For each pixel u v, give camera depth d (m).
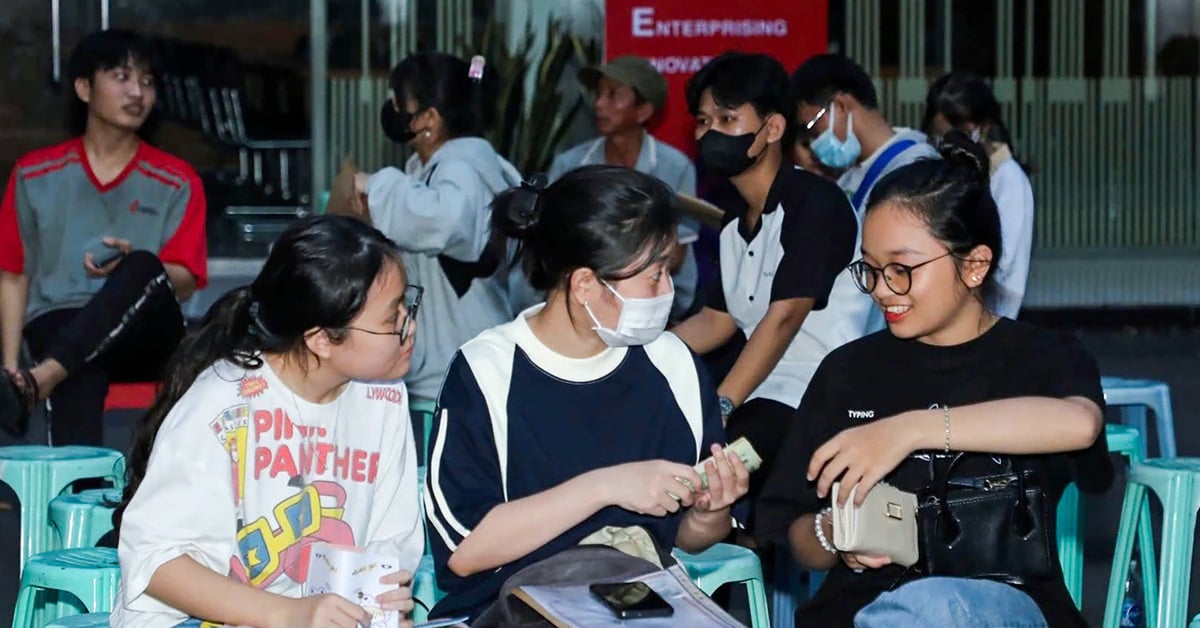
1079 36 11.34
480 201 4.75
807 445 2.97
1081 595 4.75
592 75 6.62
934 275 2.80
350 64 10.26
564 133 9.06
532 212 2.75
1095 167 11.52
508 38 9.86
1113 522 6.14
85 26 11.20
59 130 11.21
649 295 2.70
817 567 2.95
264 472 2.77
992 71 11.26
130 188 5.31
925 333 2.84
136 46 5.22
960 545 2.72
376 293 2.71
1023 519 2.73
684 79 8.09
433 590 3.62
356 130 10.31
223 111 11.57
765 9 8.09
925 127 5.43
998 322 2.92
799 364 4.20
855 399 2.94
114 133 5.26
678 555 3.67
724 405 3.92
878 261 2.84
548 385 2.76
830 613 2.90
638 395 2.80
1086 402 2.77
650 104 6.53
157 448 2.72
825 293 4.07
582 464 2.75
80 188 5.27
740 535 4.23
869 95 4.73
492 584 2.73
